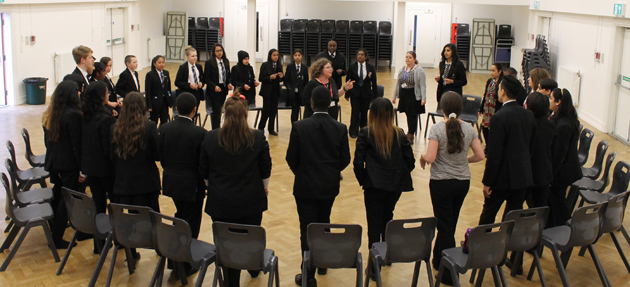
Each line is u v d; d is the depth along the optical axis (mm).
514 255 4938
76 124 4879
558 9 12422
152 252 5234
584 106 11320
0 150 8352
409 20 18516
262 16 19203
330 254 4020
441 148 4461
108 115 4816
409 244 4113
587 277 4871
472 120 8859
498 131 4473
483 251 4020
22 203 5164
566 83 11930
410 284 4684
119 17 15836
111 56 15523
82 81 5703
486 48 17828
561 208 5121
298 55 9188
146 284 4637
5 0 10891
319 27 18453
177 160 4422
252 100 9281
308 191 4422
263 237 3893
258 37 19359
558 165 4949
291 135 4449
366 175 4543
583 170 6289
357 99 9094
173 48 19016
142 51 17375
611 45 9930
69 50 13328
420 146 8961
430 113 9227
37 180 5832
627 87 9469
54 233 5188
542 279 4387
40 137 9188
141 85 14664
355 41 18281
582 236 4363
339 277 4801
